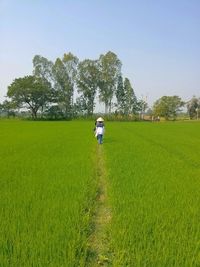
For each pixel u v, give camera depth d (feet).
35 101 355.56
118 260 19.71
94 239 24.00
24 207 29.68
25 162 56.44
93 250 22.15
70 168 50.49
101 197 35.94
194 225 25.84
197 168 54.54
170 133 149.18
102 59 346.95
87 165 53.26
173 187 39.40
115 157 64.69
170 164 56.90
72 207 29.53
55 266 18.90
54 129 167.12
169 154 70.54
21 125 216.74
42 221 25.98
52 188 37.17
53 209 29.07
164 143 99.09
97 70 348.59
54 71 350.23
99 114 370.12
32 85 346.54
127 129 177.27
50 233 23.38
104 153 71.15
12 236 22.97
